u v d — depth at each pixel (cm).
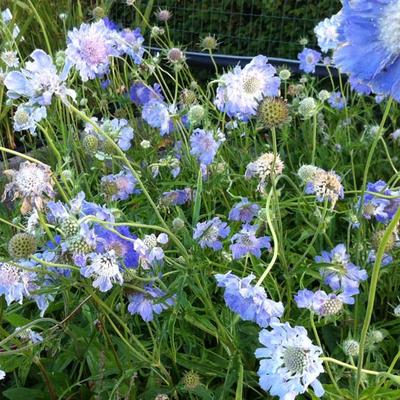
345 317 42
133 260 35
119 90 67
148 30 105
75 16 85
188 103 56
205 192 51
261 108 35
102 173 59
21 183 34
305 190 44
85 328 44
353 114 65
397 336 46
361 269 42
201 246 41
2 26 66
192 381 37
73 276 36
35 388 43
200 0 108
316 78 81
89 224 35
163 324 40
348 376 36
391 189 46
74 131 59
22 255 33
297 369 27
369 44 22
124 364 40
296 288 45
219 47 108
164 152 63
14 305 44
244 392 41
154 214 48
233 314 40
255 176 46
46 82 35
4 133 77
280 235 38
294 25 103
